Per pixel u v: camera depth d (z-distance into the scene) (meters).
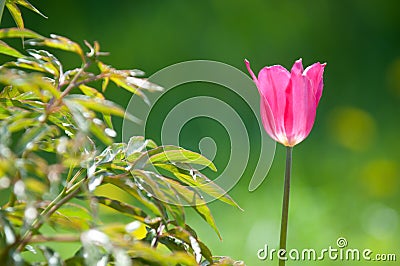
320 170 2.25
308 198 2.01
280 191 2.04
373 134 2.42
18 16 0.96
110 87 2.45
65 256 1.59
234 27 2.91
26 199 0.80
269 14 2.97
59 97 0.82
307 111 1.00
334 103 2.82
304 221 1.86
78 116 0.82
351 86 2.93
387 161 2.20
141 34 2.82
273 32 2.96
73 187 0.90
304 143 2.43
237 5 2.93
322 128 2.58
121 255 0.81
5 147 0.81
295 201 1.98
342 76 2.96
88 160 0.89
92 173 0.90
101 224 0.86
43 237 0.83
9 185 0.81
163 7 2.88
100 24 2.82
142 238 0.94
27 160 0.81
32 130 0.83
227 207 1.96
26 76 0.82
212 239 1.81
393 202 2.10
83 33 2.79
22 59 0.91
